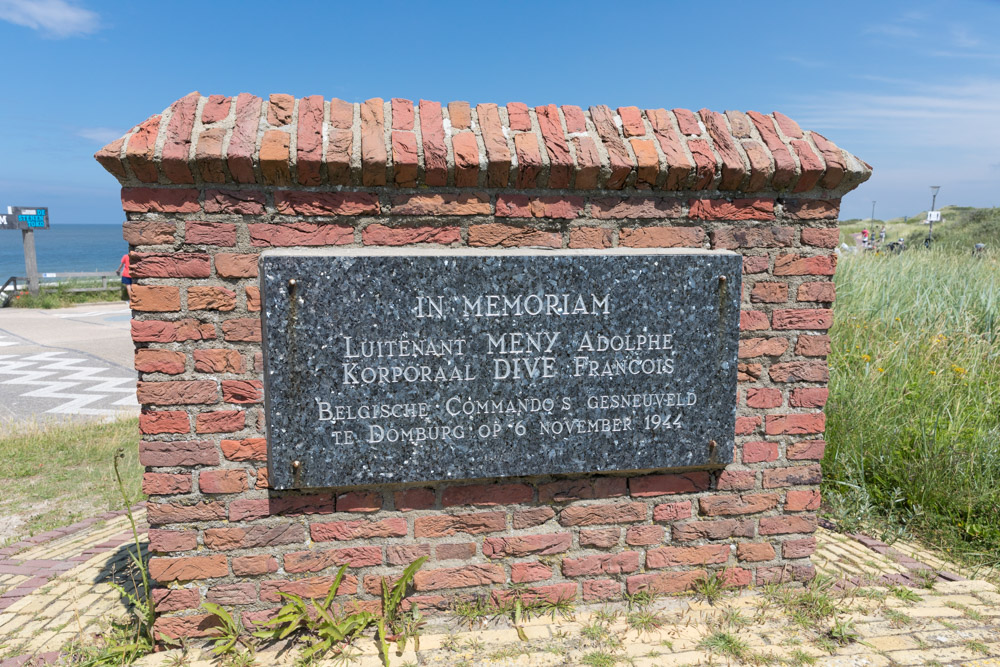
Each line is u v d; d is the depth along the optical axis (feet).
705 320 8.66
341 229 8.00
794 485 9.52
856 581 10.09
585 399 8.52
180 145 7.26
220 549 8.20
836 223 9.07
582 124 8.64
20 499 14.48
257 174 7.55
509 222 8.36
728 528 9.41
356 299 7.78
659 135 8.63
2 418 22.09
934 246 39.78
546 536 8.91
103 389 26.91
